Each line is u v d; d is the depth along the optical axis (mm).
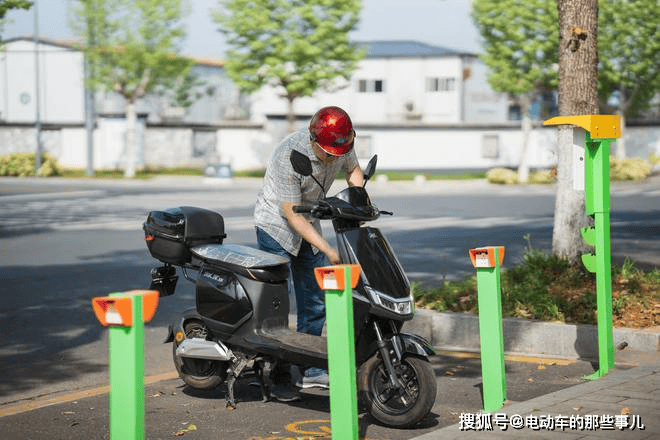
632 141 52469
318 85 43406
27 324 9023
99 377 6980
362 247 5254
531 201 28609
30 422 5602
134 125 45344
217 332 5793
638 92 44562
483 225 19641
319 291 6102
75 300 10391
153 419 5613
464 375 6695
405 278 5297
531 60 39344
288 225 5914
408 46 65375
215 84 62219
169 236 6016
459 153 52406
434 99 62906
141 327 3568
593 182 6270
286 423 5488
